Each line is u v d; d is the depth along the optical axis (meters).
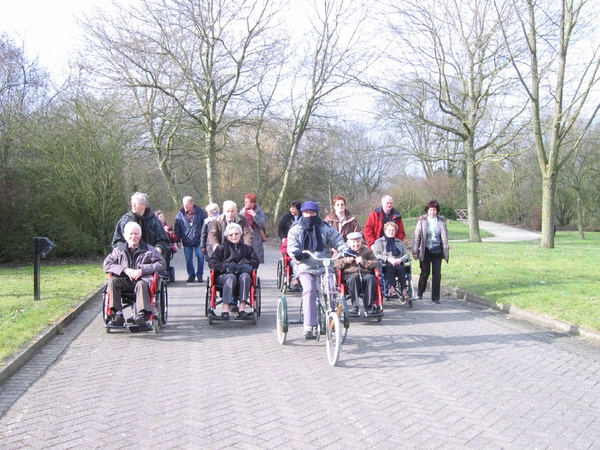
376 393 5.02
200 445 3.88
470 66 24.00
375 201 37.25
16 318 7.64
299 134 31.45
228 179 37.31
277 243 28.81
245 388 5.14
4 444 3.88
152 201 29.78
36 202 17.03
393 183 52.50
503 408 4.66
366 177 52.12
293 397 4.89
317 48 29.28
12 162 17.52
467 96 25.97
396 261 9.40
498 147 24.97
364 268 8.38
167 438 3.99
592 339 7.13
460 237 35.00
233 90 23.64
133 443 3.91
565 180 36.19
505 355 6.42
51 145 17.52
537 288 10.23
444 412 4.55
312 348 6.73
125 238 7.52
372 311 8.24
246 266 8.08
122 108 21.17
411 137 27.50
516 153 23.42
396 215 10.07
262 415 4.45
